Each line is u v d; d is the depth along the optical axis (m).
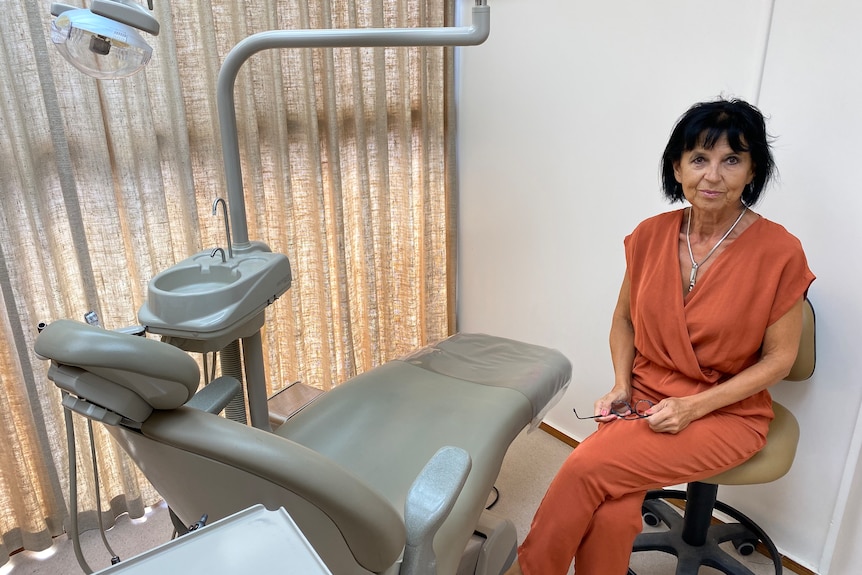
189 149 1.77
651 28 1.66
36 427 1.69
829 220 1.40
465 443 1.30
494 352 1.71
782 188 1.46
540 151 2.08
